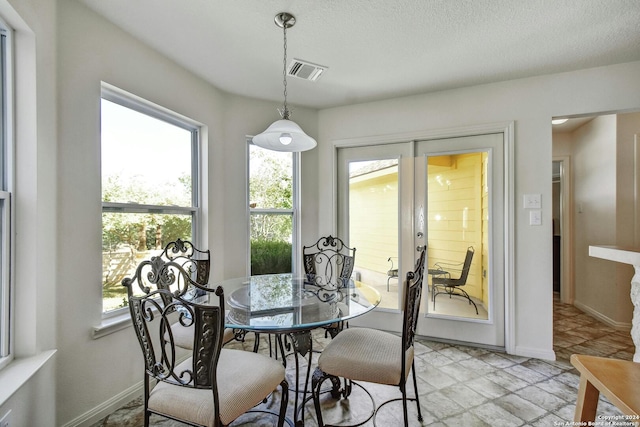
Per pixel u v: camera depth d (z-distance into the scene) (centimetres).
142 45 201
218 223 274
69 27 158
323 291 200
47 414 140
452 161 279
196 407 113
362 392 194
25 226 138
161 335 117
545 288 241
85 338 163
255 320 145
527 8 166
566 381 205
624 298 301
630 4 161
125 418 170
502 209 260
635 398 104
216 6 166
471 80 254
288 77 251
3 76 134
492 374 215
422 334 285
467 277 272
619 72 226
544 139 243
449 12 170
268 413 168
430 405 179
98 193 173
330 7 166
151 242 217
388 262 302
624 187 299
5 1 120
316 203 323
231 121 286
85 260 164
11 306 134
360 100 299
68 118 157
